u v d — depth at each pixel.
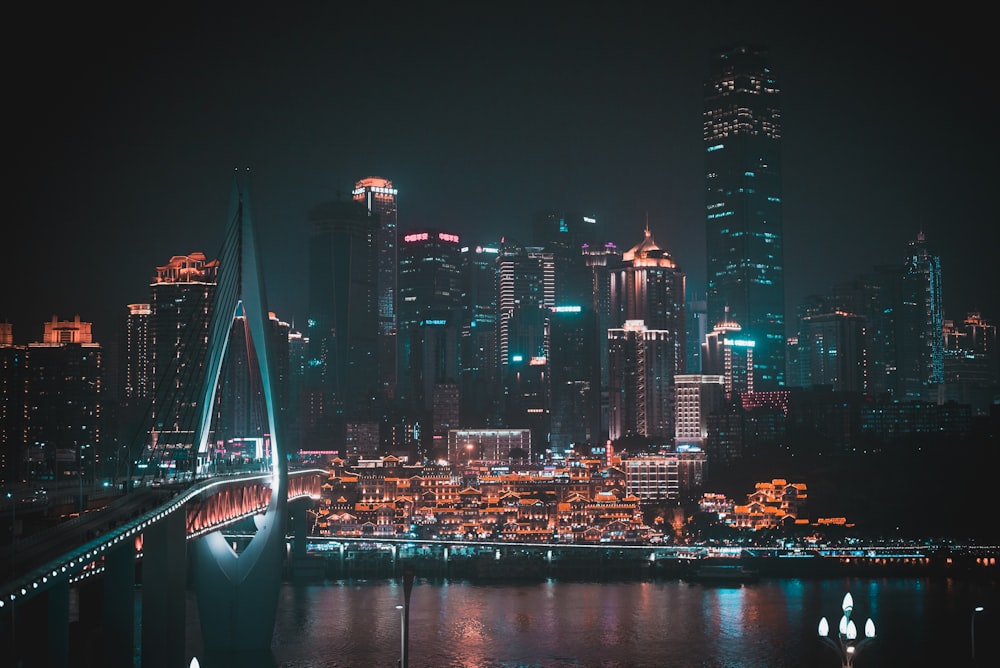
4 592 120.06
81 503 193.38
